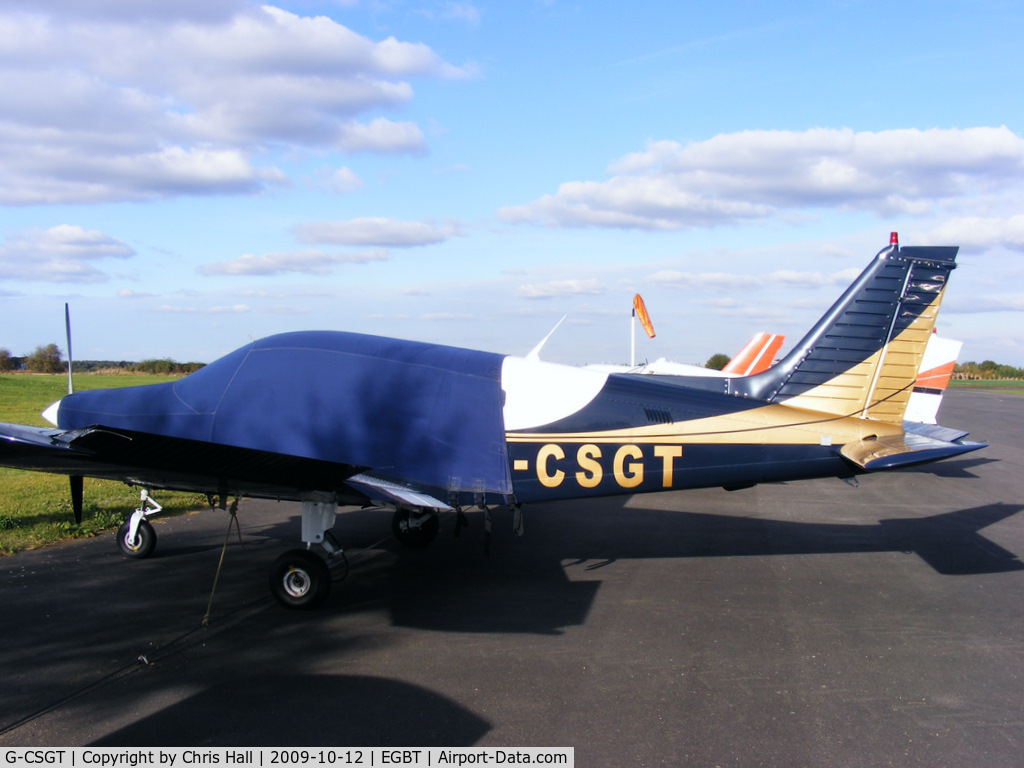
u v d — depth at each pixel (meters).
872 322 7.15
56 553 7.22
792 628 5.43
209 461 5.34
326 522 5.93
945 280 7.09
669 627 5.42
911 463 6.23
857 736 3.80
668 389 7.09
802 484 12.74
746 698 4.24
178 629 5.25
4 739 3.65
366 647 4.97
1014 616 5.73
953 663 4.80
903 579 6.74
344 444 6.74
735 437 6.90
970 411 30.77
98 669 4.53
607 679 4.48
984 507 10.52
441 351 7.11
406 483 6.62
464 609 5.80
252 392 6.96
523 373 7.00
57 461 5.17
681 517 9.62
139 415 7.18
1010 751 3.67
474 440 6.66
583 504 10.54
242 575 6.60
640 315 20.17
